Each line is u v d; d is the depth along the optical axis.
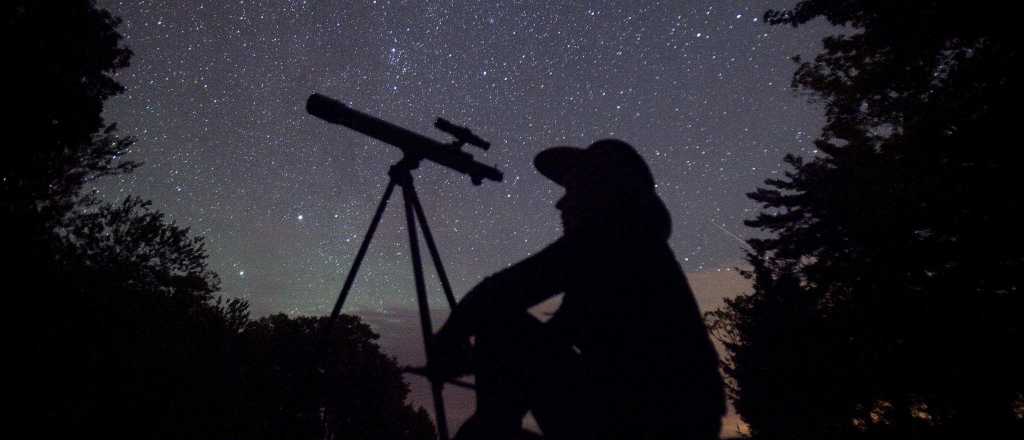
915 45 10.20
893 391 11.45
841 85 14.15
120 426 6.25
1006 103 8.66
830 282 13.27
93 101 11.02
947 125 9.66
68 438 5.84
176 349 7.59
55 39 10.73
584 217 1.42
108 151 11.43
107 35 11.78
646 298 1.36
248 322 9.23
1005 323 9.11
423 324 1.94
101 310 7.64
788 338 14.52
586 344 1.36
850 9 10.61
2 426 5.59
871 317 11.21
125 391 6.59
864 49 12.84
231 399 7.38
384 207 2.21
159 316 8.37
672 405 1.28
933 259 9.87
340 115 2.01
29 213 8.70
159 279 9.68
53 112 10.55
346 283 2.24
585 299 1.36
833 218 13.08
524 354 1.41
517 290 1.30
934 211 9.55
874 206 11.31
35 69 10.22
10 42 9.91
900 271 10.63
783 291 17.47
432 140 2.22
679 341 1.35
